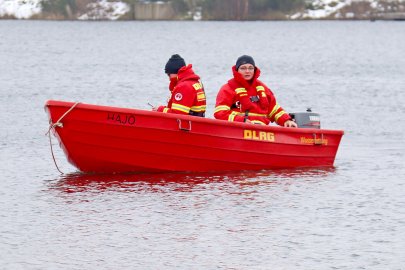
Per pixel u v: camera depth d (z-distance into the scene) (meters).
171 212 21.53
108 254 18.41
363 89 57.69
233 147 26.17
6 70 76.19
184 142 25.72
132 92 55.31
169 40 144.25
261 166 26.70
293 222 20.69
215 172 26.28
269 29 185.00
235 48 124.25
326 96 52.69
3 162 28.52
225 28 188.25
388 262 17.98
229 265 17.78
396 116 41.69
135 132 25.41
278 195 23.33
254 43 137.12
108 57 100.12
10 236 19.64
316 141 27.20
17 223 20.66
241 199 22.83
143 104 48.56
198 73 75.56
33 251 18.61
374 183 24.94
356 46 128.75
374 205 22.30
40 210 21.83
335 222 20.70
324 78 68.75
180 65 26.17
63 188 24.30
